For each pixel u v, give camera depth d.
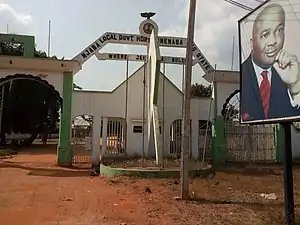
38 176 16.77
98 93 22.47
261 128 23.78
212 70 23.67
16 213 9.62
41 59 20.77
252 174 18.22
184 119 11.55
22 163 21.98
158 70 19.06
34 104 41.34
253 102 9.41
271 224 8.52
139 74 23.39
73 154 22.16
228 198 11.71
